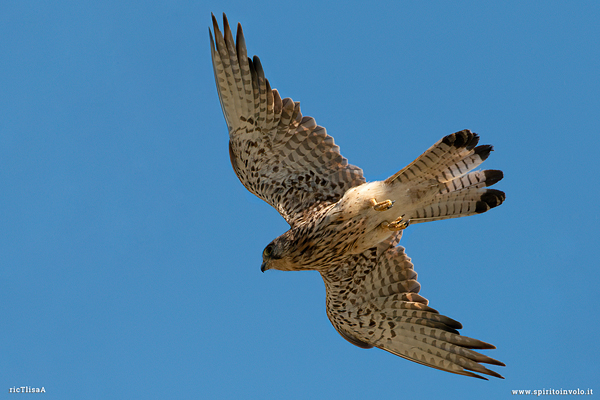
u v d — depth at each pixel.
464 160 11.64
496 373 13.20
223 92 13.20
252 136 13.68
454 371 13.64
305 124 13.42
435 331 13.84
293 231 13.37
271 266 13.80
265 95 13.10
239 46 12.77
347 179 13.51
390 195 12.41
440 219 12.84
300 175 13.83
